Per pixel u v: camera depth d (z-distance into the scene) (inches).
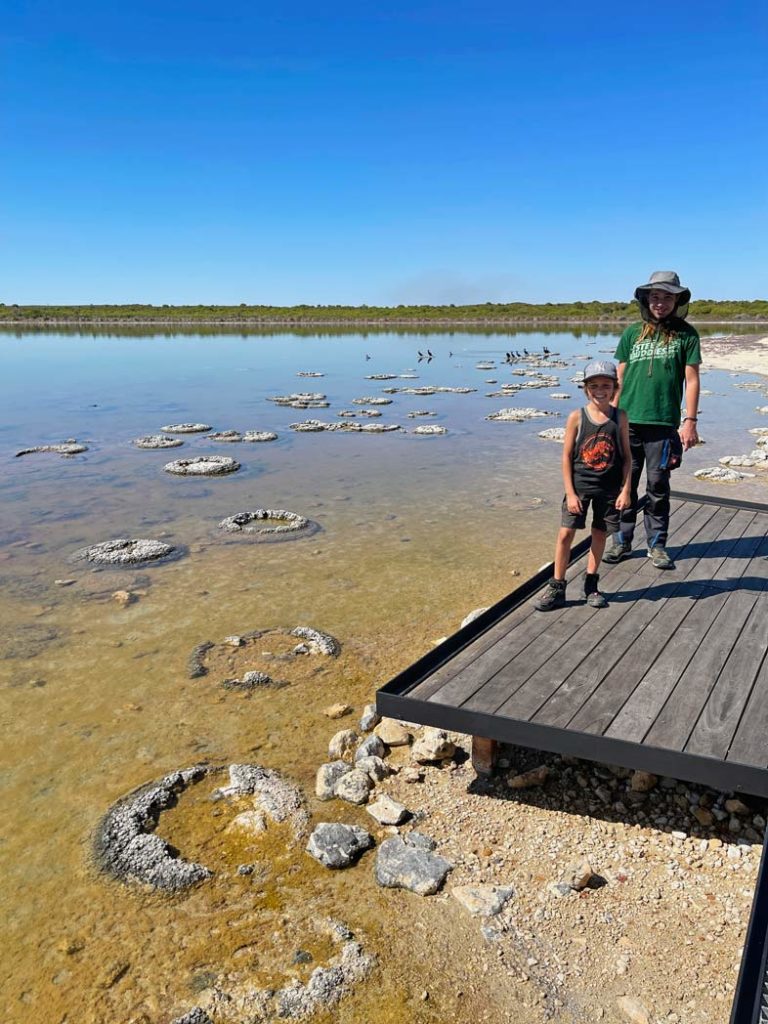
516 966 132.5
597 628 212.2
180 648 261.1
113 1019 123.7
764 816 164.4
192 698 227.3
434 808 175.2
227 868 157.6
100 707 222.5
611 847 159.8
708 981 127.8
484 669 189.8
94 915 145.6
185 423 810.2
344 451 649.0
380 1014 123.9
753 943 105.0
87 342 2391.7
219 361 1657.2
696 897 145.6
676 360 240.8
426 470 567.8
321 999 126.3
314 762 194.9
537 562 349.4
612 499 213.8
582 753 159.3
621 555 263.9
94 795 181.8
